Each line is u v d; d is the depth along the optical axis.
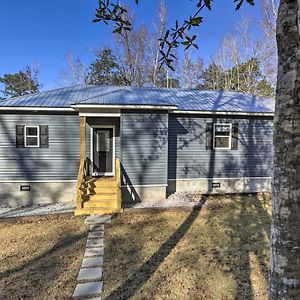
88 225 8.21
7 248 6.64
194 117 11.95
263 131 12.65
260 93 29.91
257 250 6.32
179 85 33.25
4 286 4.96
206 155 12.17
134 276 5.23
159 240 7.02
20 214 9.49
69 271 5.46
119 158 11.03
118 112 10.45
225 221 8.45
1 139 10.64
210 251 6.30
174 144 11.88
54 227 8.07
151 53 28.53
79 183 9.39
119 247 6.61
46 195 10.99
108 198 10.09
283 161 1.88
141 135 10.61
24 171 10.80
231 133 12.27
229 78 33.31
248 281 4.98
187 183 12.10
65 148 11.04
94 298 4.56
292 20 1.83
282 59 1.89
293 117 1.83
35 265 5.75
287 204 1.86
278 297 1.92
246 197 11.28
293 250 1.85
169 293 4.64
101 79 30.11
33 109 10.41
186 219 8.66
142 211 9.36
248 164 12.58
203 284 4.91
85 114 10.29
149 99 11.55
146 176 10.72
